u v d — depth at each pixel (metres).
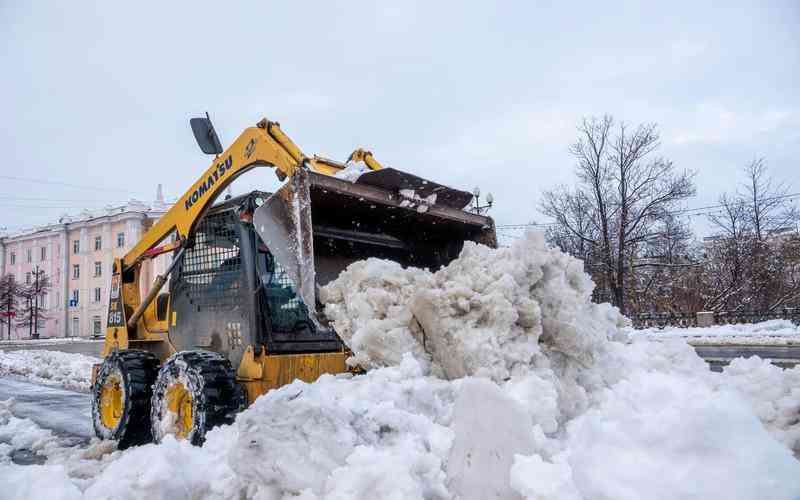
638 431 1.76
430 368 3.25
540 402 2.65
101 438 5.29
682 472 1.62
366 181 4.14
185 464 2.64
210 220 4.87
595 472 1.73
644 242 23.02
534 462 1.97
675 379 2.84
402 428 2.47
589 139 23.56
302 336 4.48
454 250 5.17
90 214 50.38
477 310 3.11
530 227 3.55
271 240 3.86
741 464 1.59
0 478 2.53
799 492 1.53
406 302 3.40
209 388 3.87
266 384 4.06
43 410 7.88
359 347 3.35
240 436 2.31
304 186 3.70
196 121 5.35
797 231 24.02
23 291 50.88
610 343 3.71
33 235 54.19
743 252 23.69
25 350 23.33
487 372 2.90
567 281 3.62
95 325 47.91
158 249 5.69
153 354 5.34
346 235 4.41
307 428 2.25
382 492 1.99
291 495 2.16
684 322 19.75
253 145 4.57
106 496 2.35
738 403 1.77
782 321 16.56
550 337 3.24
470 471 2.07
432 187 4.55
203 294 4.79
